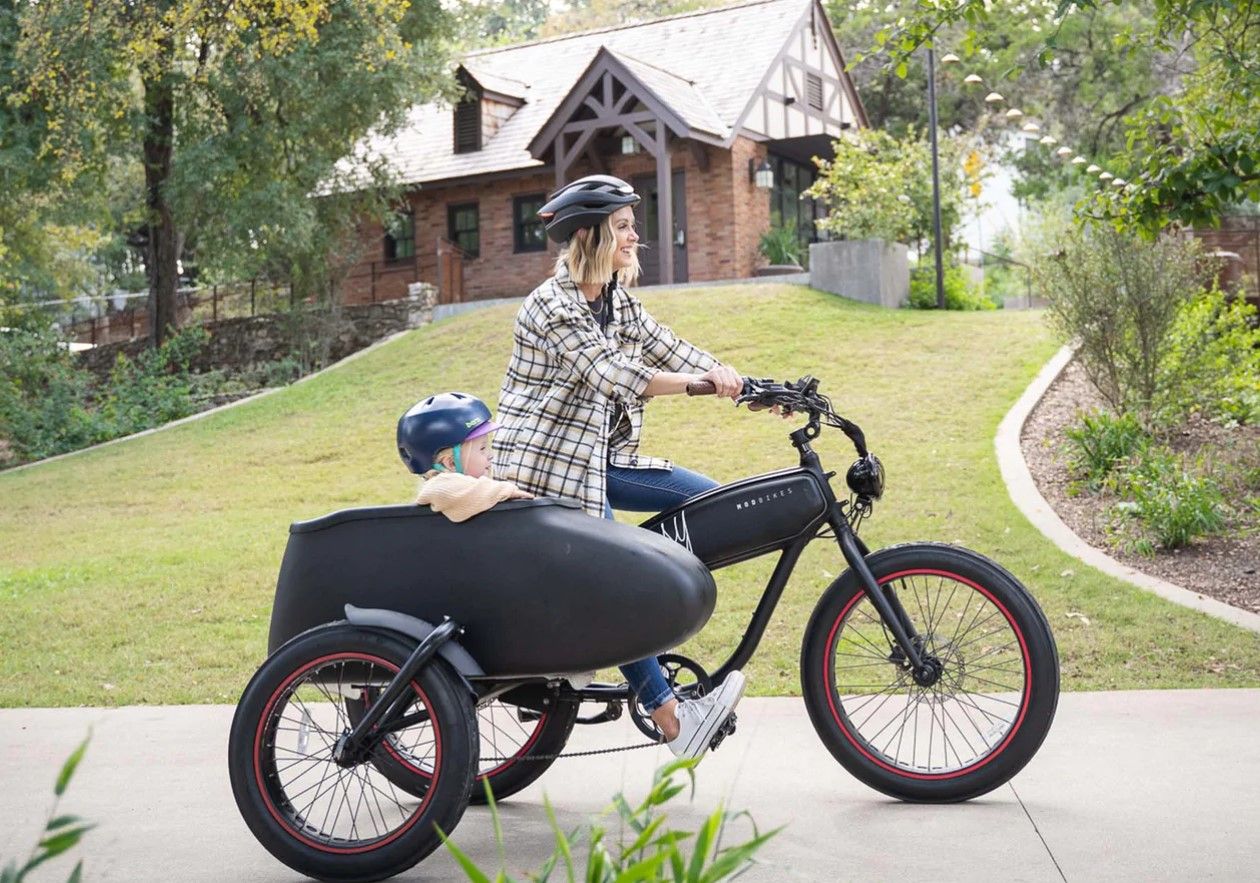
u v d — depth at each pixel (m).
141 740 5.48
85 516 13.15
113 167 27.45
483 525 3.68
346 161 26.70
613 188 3.97
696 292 19.73
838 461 11.85
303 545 3.84
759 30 28.41
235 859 3.72
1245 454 10.66
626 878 1.50
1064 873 3.29
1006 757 3.96
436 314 23.14
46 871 3.60
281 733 5.45
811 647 4.17
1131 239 11.04
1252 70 8.21
